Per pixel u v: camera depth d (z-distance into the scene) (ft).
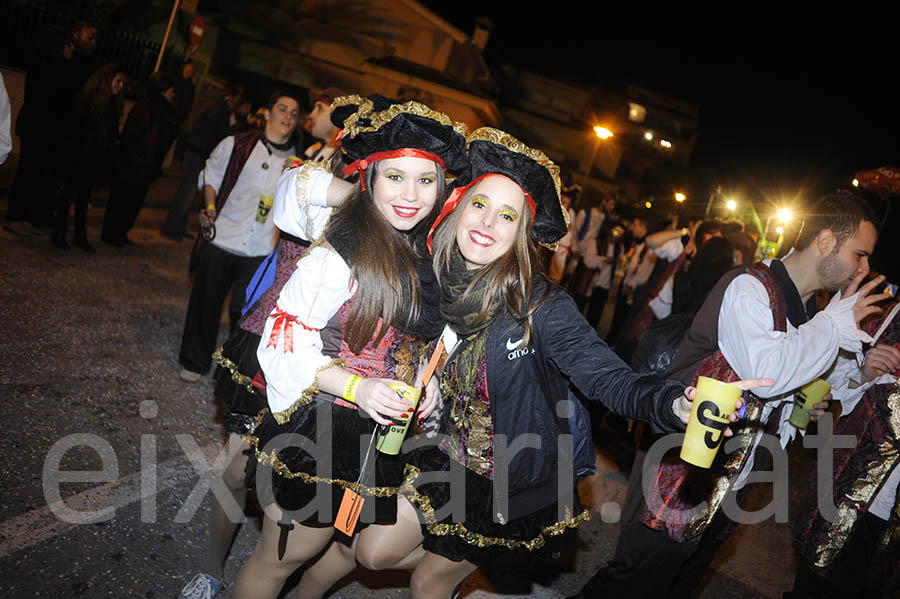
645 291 23.57
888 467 11.14
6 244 22.45
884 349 11.05
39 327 17.15
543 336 8.24
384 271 7.83
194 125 30.99
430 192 8.07
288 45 72.02
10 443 12.14
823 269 9.80
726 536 10.91
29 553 9.74
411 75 70.54
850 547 11.43
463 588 12.35
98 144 23.88
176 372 17.37
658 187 126.21
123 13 45.78
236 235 16.44
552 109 114.32
